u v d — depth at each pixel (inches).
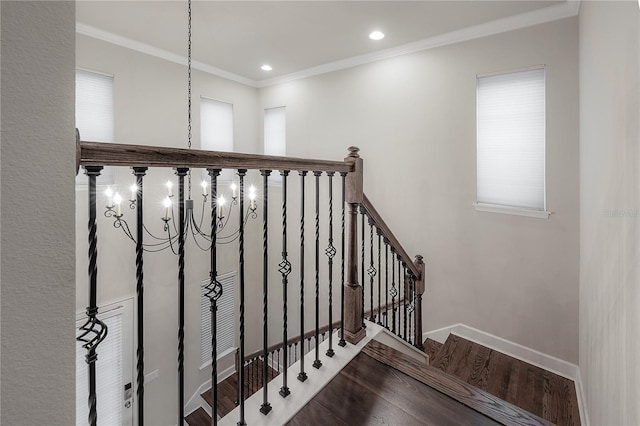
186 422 163.9
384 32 128.6
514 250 118.6
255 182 202.2
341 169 67.1
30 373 17.2
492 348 124.2
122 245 140.3
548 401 95.3
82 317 125.9
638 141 43.5
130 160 30.4
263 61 163.6
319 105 174.1
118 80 138.1
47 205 17.5
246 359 166.7
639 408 41.8
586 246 90.0
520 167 116.4
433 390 56.1
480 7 108.4
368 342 70.6
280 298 201.2
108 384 138.3
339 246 169.5
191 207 106.4
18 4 16.2
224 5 111.3
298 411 50.9
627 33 49.5
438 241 136.3
